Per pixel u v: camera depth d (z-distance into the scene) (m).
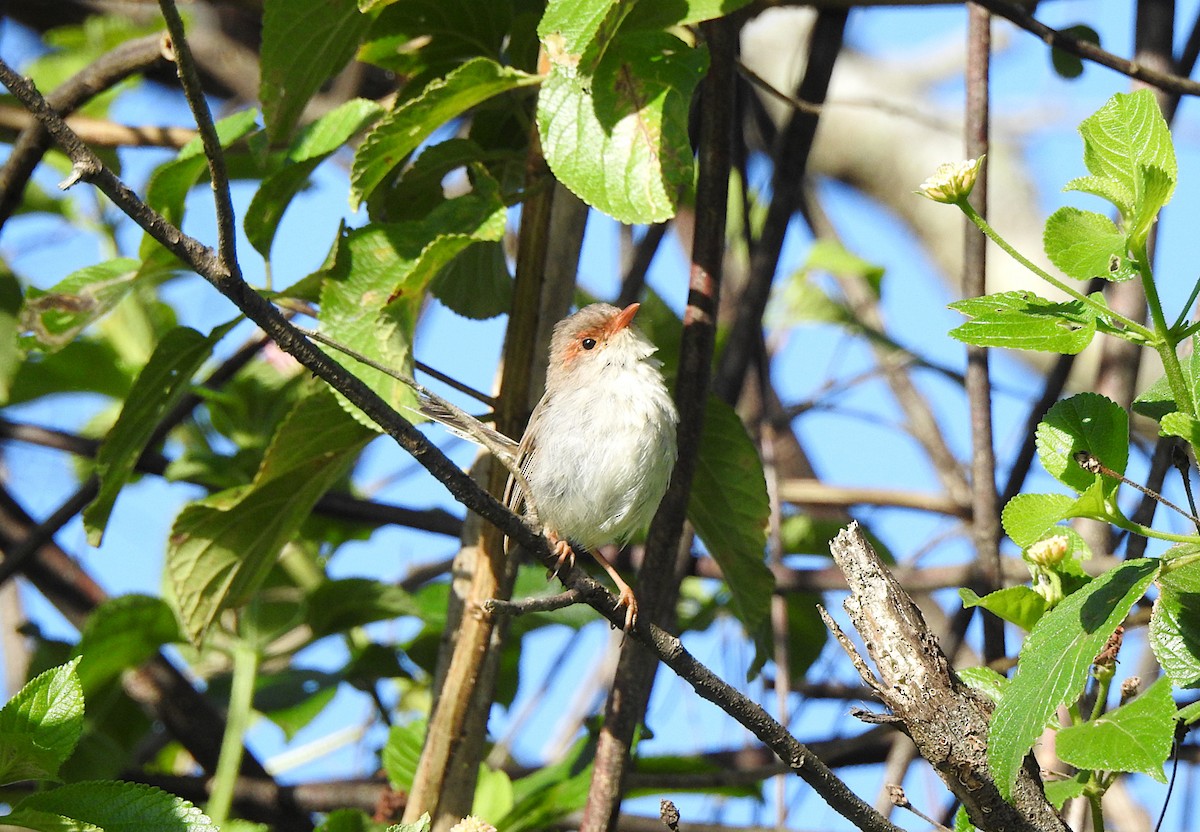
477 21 9.27
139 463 11.05
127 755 11.05
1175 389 6.21
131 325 12.42
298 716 10.83
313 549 11.47
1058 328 6.17
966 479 12.82
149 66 9.96
